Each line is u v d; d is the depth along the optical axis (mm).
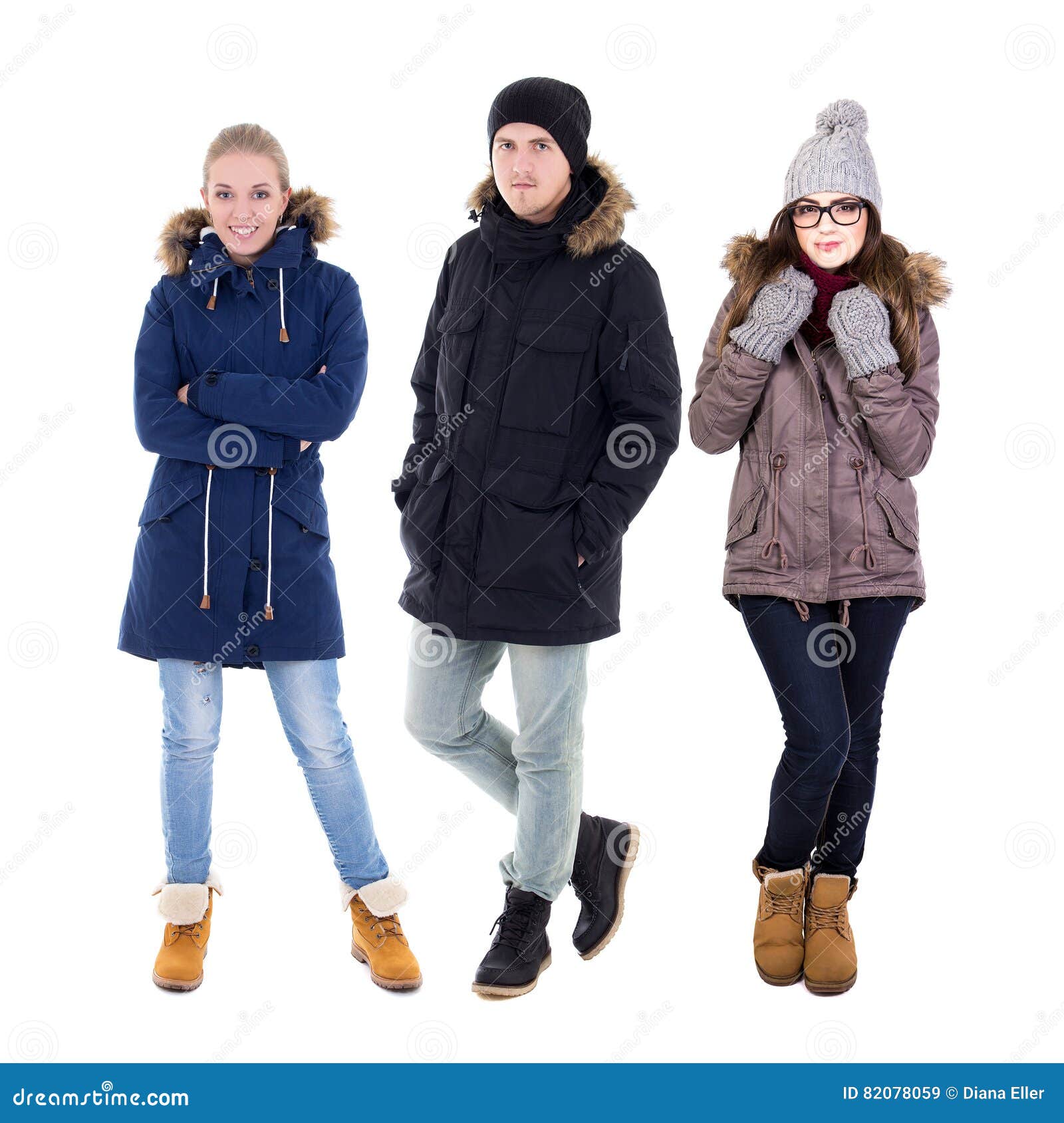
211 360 4441
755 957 4562
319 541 4473
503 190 4301
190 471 4406
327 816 4555
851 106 4496
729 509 4578
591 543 4230
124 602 4512
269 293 4457
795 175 4473
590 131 4363
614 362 4285
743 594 4469
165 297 4477
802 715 4348
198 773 4516
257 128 4438
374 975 4516
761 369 4359
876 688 4492
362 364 4484
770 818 4523
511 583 4293
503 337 4340
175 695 4457
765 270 4488
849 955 4488
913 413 4348
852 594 4402
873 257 4480
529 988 4473
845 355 4328
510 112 4246
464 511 4344
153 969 4531
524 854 4496
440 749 4656
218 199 4383
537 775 4434
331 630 4473
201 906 4543
